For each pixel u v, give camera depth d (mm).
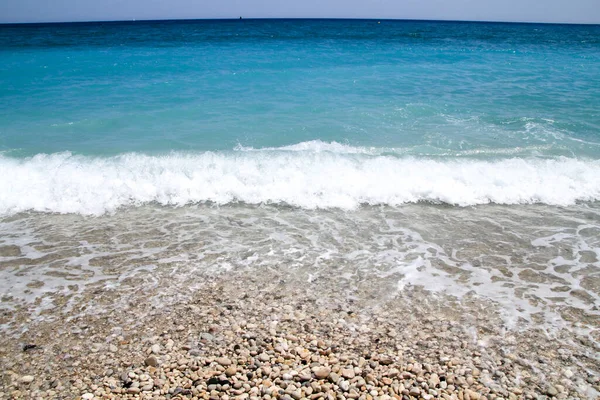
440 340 5188
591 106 16312
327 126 13672
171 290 6156
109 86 19125
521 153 11539
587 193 9375
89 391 4426
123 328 5383
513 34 66500
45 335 5254
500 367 4777
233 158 10766
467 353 4977
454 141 12438
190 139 12453
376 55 30922
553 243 7484
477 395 4379
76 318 5562
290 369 4699
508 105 16406
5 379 4578
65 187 9289
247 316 5609
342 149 11703
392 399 4305
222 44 39625
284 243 7469
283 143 12227
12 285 6227
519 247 7363
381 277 6488
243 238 7637
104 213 8531
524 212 8648
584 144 12234
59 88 18609
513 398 4359
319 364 4773
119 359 4875
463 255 7113
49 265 6750
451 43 44500
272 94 17828
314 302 5910
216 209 8750
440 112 15328
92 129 13273
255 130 13281
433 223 8211
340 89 18906
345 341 5160
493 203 9031
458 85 20125
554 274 6586
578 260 6961
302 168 10227
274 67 24422
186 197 9148
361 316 5629
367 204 8969
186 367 4750
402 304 5875
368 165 10391
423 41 46656
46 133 12852
